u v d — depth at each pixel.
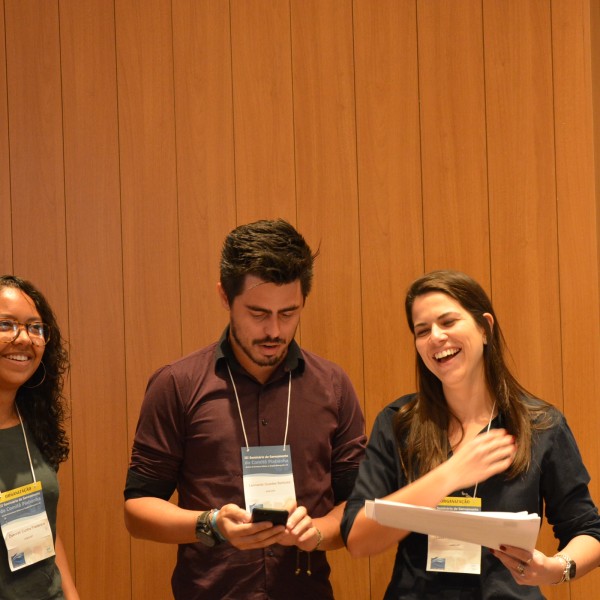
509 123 3.28
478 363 2.23
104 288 3.26
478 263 3.27
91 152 3.27
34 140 3.25
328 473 2.42
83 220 3.26
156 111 3.28
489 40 3.29
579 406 3.22
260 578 2.27
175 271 3.27
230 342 2.43
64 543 3.22
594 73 3.27
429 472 2.08
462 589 2.06
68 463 3.23
